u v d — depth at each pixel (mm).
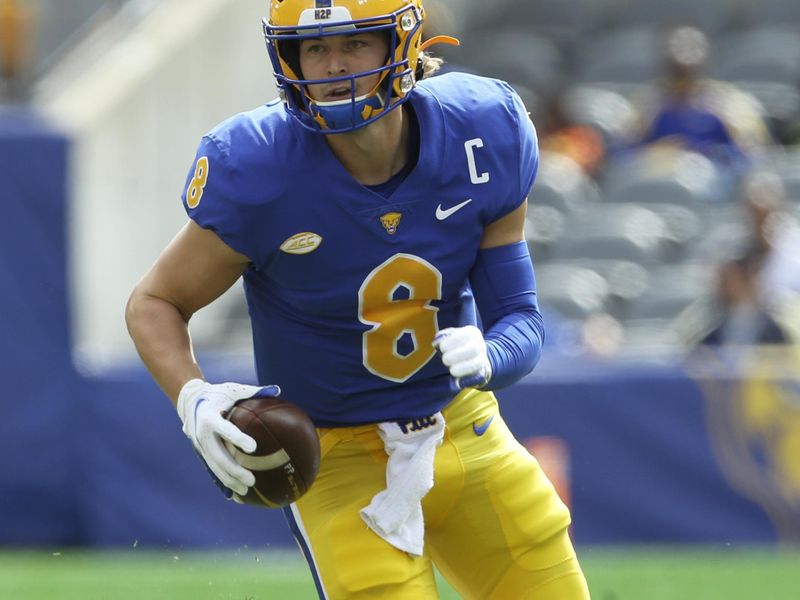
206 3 39531
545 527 12141
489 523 12141
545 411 26266
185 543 26781
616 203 37500
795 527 25750
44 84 36719
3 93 36312
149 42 37938
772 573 23266
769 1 44250
